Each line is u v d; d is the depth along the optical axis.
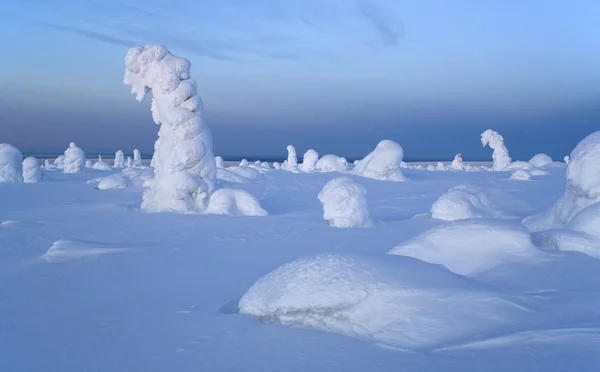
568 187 8.17
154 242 9.01
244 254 7.84
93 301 5.24
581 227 6.64
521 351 3.52
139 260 7.43
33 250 8.45
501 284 5.04
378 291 4.26
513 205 12.88
